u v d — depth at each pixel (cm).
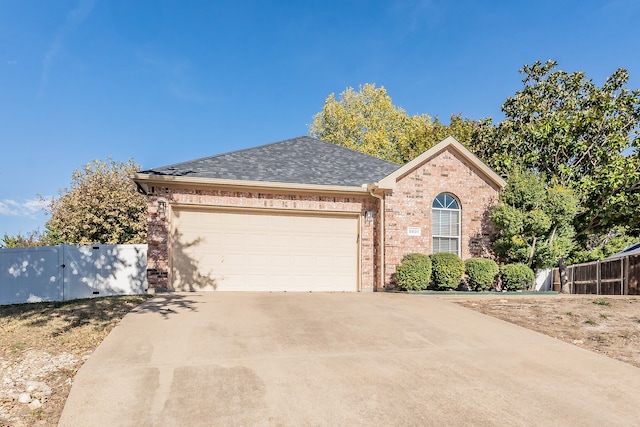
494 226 1485
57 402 491
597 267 1620
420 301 1079
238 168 1412
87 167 2744
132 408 460
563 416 461
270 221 1351
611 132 1691
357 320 848
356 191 1390
